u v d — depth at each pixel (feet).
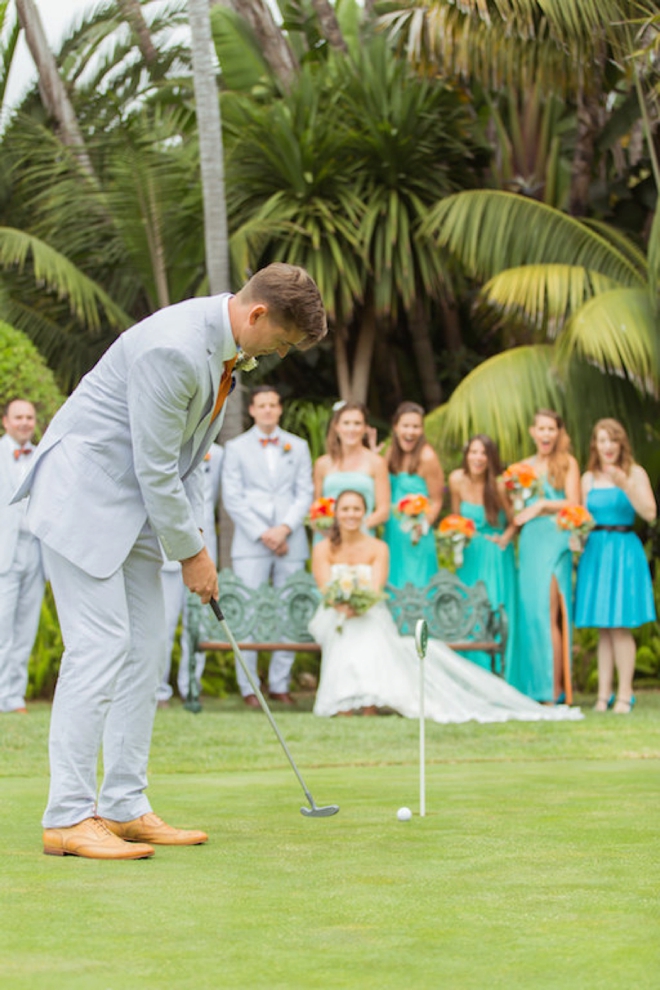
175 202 32.94
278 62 38.24
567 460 24.43
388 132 32.99
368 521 23.97
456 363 38.73
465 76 29.91
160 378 9.52
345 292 33.83
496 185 36.99
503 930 7.08
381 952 6.62
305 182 33.50
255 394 25.26
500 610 23.97
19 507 22.90
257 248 33.65
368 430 25.31
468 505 24.79
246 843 9.89
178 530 9.98
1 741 17.26
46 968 6.31
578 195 34.17
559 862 9.02
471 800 12.11
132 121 32.42
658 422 31.19
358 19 40.73
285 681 25.50
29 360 28.02
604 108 35.04
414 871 8.75
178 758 15.64
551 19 27.07
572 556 24.23
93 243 35.14
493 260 31.86
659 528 31.68
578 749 16.69
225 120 34.76
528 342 36.35
